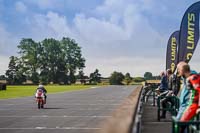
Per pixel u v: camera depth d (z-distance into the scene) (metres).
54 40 168.75
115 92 59.88
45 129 15.71
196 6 21.97
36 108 27.48
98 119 19.47
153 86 31.91
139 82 158.75
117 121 4.13
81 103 33.03
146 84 32.59
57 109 26.42
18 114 22.80
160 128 13.36
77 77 175.12
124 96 45.88
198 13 21.95
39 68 167.62
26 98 42.16
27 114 22.72
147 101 27.11
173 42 29.36
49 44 168.12
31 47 166.00
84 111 24.56
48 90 74.50
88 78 176.12
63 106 29.48
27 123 17.98
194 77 8.22
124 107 6.09
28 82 165.38
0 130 15.52
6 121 18.95
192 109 8.16
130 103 7.02
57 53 169.50
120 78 157.88
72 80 170.88
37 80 164.62
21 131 15.18
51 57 167.75
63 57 169.50
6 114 22.84
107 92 60.16
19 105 30.77
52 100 38.19
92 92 60.88
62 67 168.88
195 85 8.16
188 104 8.48
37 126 16.75
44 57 167.88
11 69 164.00
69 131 14.99
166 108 15.33
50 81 168.00
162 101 15.52
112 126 3.89
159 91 20.16
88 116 21.16
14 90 73.44
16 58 164.38
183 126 7.27
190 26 21.95
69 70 170.88
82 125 16.94
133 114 5.51
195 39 21.92
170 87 17.81
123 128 3.83
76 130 15.27
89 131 14.91
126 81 159.25
